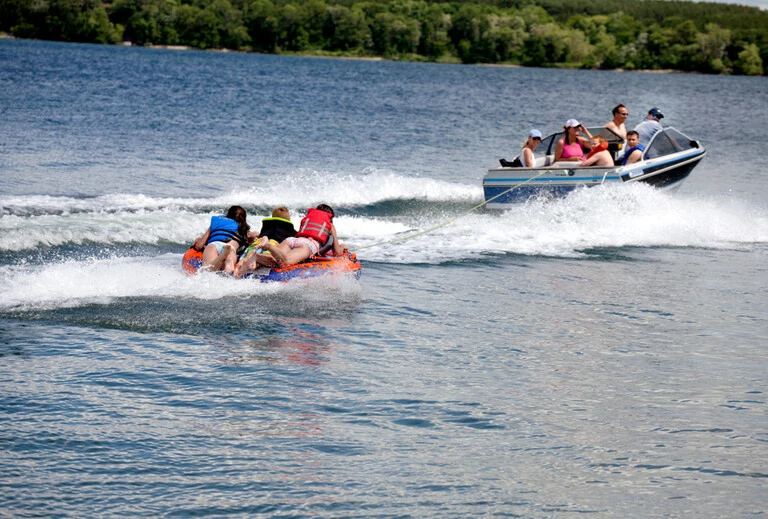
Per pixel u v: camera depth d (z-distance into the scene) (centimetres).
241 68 17300
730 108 12162
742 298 2170
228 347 1612
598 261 2550
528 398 1435
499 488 1123
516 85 16838
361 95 10962
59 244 2372
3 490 1058
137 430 1238
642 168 3077
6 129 4897
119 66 14675
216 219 2098
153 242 2486
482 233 2858
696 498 1113
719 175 4694
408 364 1577
